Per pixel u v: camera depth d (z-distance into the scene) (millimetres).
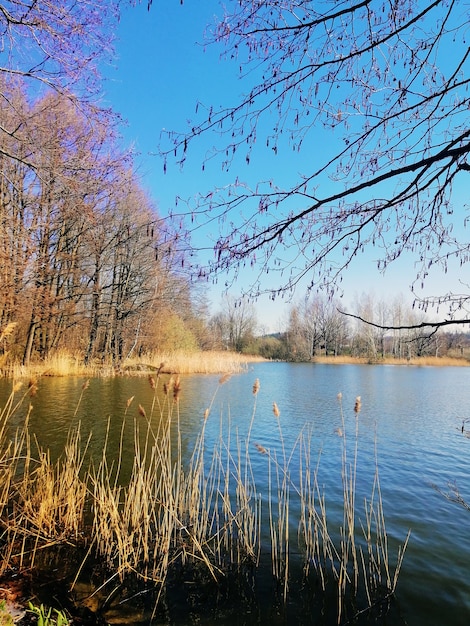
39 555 4375
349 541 4906
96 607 3652
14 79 6238
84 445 8438
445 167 2658
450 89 2605
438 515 5676
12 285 16375
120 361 25328
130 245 22844
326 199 2703
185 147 2725
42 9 4793
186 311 34750
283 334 61188
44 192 8742
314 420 12594
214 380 23812
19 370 18453
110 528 4574
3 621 2914
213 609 3680
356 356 57469
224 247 2809
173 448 8562
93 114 6184
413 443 9828
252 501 5953
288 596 3877
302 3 2553
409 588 3990
